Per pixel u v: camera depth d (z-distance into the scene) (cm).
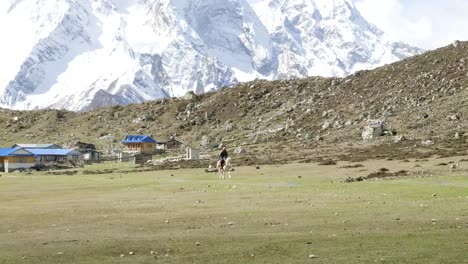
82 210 4406
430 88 19338
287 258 2619
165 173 10406
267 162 12069
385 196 4781
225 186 6419
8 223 3772
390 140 14175
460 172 7262
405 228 3216
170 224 3600
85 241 3069
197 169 11450
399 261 2506
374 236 3019
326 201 4562
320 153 13562
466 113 15550
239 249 2808
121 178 9112
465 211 3775
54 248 2903
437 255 2580
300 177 7812
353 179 7075
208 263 2559
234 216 3859
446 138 13238
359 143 14625
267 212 4006
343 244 2856
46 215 4141
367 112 18775
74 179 9262
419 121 15912
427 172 7569
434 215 3641
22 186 7544
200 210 4228
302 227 3362
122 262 2598
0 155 17888
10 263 2600
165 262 2588
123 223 3681
